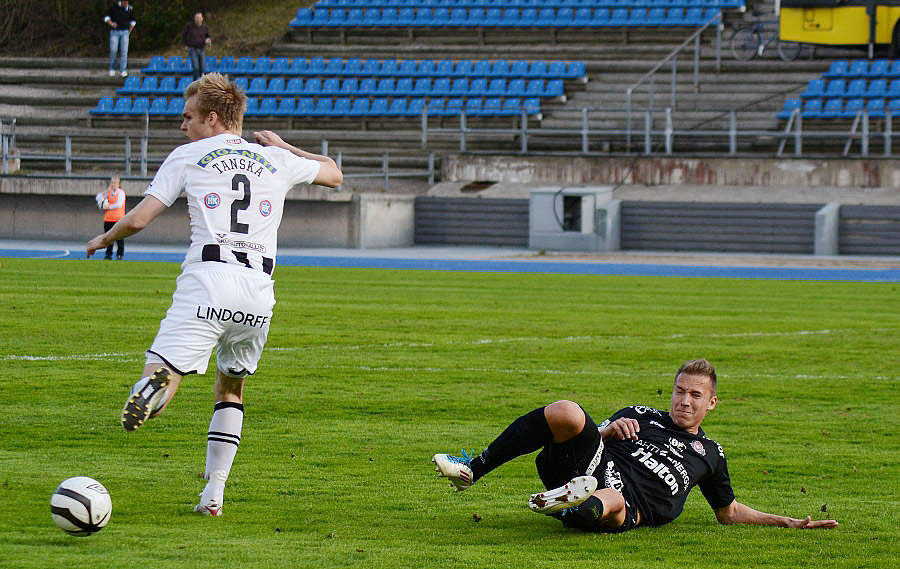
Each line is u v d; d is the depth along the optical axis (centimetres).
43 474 1369
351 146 6894
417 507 1271
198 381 2066
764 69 6981
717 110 6694
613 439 1186
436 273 4562
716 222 5819
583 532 1162
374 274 4456
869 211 5619
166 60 7825
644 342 2689
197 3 9188
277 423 1730
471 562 1042
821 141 6462
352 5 8181
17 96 7594
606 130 6388
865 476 1466
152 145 7019
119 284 3797
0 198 6175
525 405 1905
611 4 7675
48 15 9375
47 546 1057
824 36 6731
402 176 6462
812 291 3956
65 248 5569
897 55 6662
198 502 1260
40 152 6988
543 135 6819
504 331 2841
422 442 1614
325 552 1069
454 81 7256
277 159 1160
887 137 5981
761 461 1545
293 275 4341
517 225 6078
